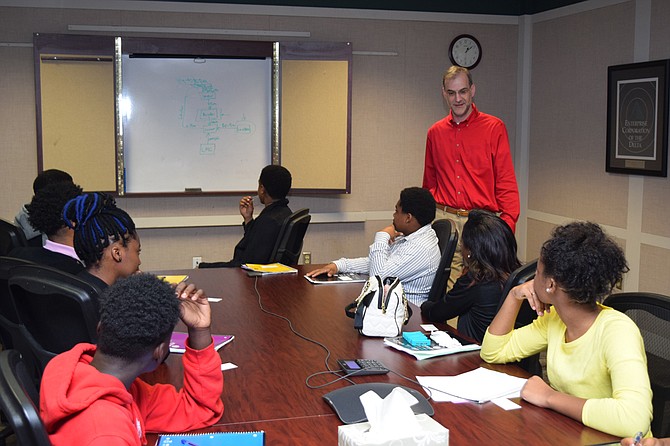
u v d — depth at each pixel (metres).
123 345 1.33
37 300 2.03
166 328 1.36
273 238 3.89
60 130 5.32
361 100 5.91
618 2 4.99
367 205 6.04
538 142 6.01
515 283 2.25
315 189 5.80
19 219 4.05
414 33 5.94
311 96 5.71
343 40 5.81
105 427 1.24
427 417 1.56
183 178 5.64
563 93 5.64
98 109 5.37
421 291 3.19
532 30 6.04
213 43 5.51
